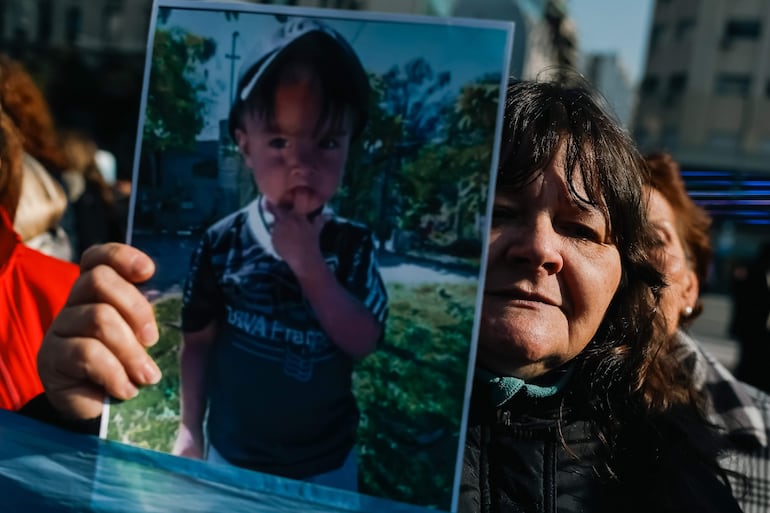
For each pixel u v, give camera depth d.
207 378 0.89
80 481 0.92
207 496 0.89
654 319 1.08
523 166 0.92
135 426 0.91
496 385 0.93
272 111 0.88
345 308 0.86
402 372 0.85
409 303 0.84
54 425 0.95
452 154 0.83
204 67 0.90
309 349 0.87
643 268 1.04
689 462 1.07
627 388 1.04
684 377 1.27
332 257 0.87
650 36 18.08
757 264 4.15
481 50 0.83
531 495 0.96
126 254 0.89
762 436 1.37
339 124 0.86
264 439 0.88
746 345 4.14
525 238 0.91
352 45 0.86
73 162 3.16
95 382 0.88
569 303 0.93
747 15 17.22
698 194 1.95
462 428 0.83
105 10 9.62
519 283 0.91
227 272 0.89
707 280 1.69
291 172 0.87
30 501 0.94
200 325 0.89
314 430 0.87
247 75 0.88
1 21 9.80
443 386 0.83
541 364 0.93
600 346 1.03
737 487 1.31
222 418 0.89
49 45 9.75
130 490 0.91
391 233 0.85
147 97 0.91
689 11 17.61
